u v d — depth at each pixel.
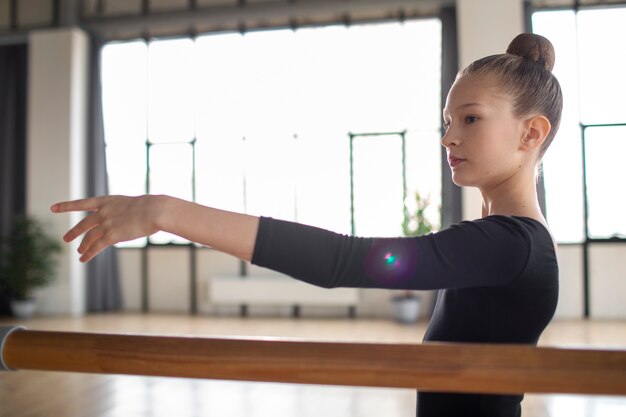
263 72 7.93
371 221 7.55
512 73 0.65
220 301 7.64
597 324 6.38
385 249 0.50
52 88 7.83
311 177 7.74
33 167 7.81
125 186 8.23
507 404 0.65
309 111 7.78
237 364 0.47
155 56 8.21
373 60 7.64
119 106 8.28
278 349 0.47
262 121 7.91
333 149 7.70
